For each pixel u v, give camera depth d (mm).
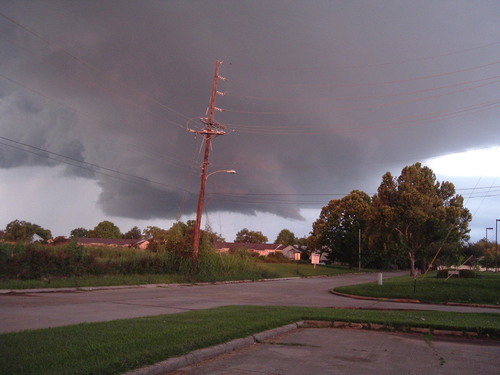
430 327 12109
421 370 7879
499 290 24484
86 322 11359
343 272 72125
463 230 52781
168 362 7199
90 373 6102
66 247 29000
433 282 27094
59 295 20875
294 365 7980
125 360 6789
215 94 37656
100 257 35375
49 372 6016
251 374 7270
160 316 12422
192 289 29328
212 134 37750
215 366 7727
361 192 85250
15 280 24203
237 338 9594
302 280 47594
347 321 12945
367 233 56688
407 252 54562
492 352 9711
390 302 23562
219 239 43094
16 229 58656
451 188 52969
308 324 13047
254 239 158500
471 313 16625
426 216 49594
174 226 39438
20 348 7305
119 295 22031
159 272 36125
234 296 24641
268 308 15938
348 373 7520
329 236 84938
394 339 11102
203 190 37969
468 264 61406
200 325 10523
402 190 52219
